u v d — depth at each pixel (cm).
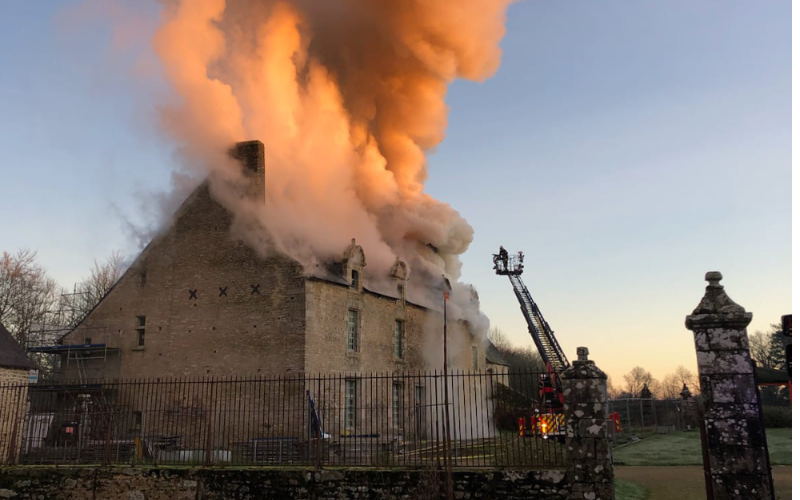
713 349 1028
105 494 1462
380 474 1313
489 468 1273
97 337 2802
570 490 1195
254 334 2500
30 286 4712
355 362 2739
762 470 973
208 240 2706
